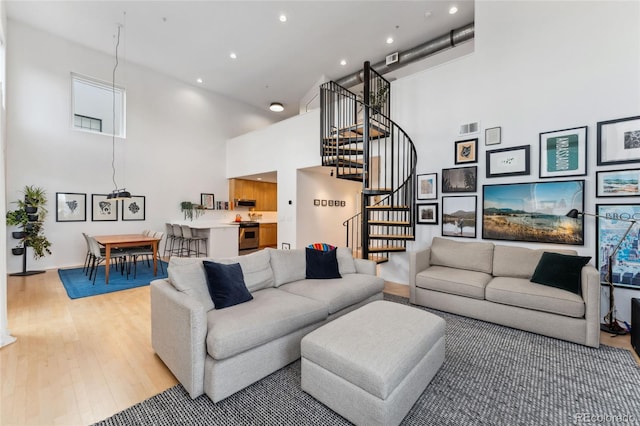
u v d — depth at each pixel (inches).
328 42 233.9
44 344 104.8
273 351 85.7
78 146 241.9
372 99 200.2
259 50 246.1
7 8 196.7
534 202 142.4
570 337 105.1
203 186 323.3
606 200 124.9
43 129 224.8
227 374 74.8
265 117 382.9
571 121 133.4
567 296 107.0
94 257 202.2
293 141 271.7
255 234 358.6
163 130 292.4
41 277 202.5
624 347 102.9
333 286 118.0
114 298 157.2
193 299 79.5
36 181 222.2
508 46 150.9
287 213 277.7
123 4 192.2
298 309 92.9
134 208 273.0
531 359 94.5
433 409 71.0
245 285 102.9
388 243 203.2
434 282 138.4
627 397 75.6
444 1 187.6
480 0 160.1
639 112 118.3
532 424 66.4
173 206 299.6
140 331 116.2
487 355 97.0
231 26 214.4
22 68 215.2
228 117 345.4
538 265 125.0
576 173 131.5
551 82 138.5
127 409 71.4
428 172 179.8
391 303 98.1
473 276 135.9
